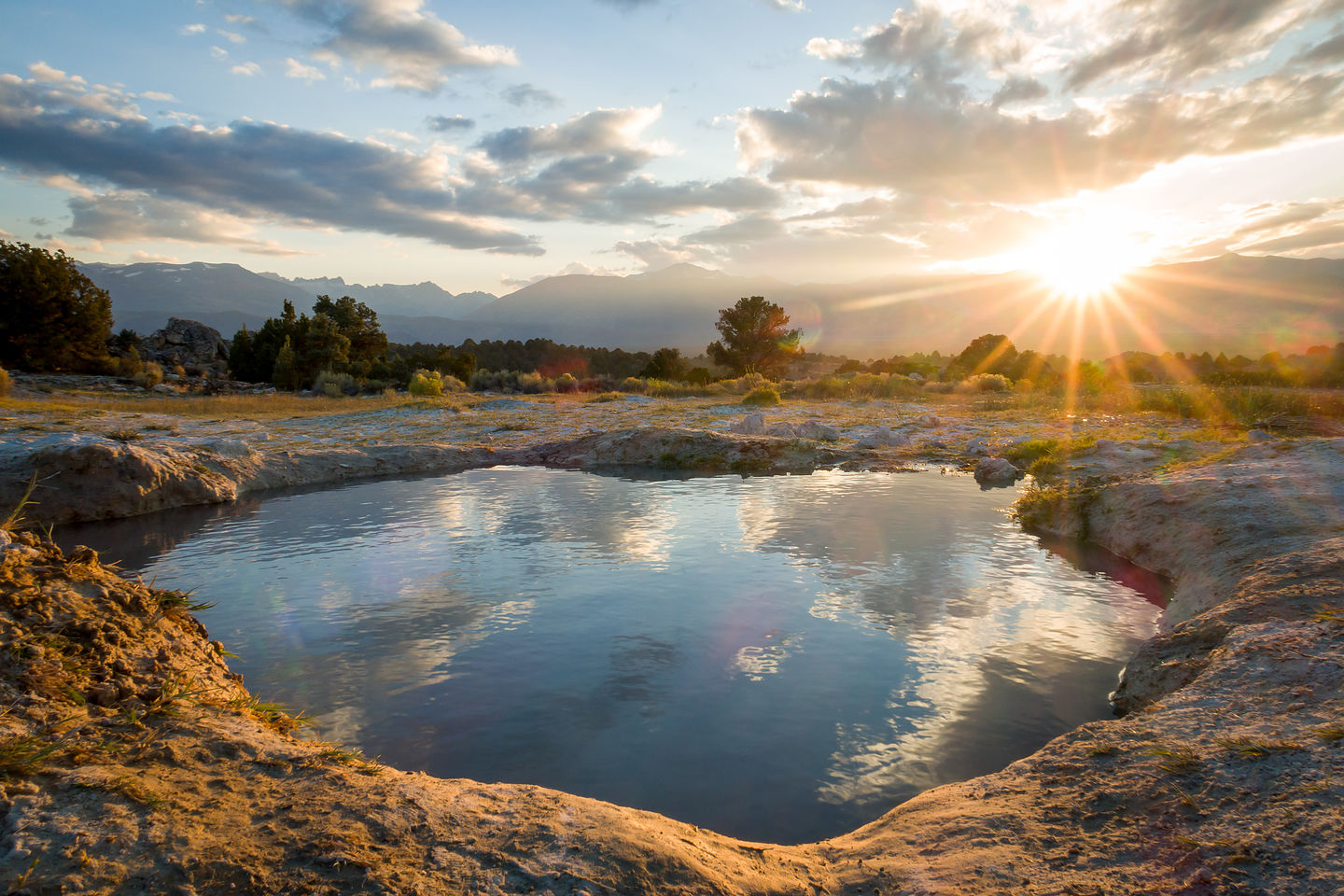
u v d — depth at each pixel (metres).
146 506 11.95
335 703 5.07
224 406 32.25
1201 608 6.45
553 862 2.60
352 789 3.02
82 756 2.95
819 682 5.41
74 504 11.30
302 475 15.15
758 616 6.80
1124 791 3.15
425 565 8.55
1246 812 2.78
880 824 3.42
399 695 5.18
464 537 9.97
